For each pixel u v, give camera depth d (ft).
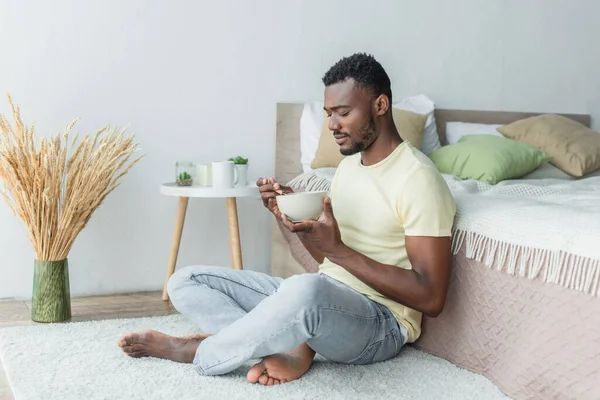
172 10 9.76
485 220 5.91
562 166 10.32
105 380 5.64
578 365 4.90
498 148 9.58
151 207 9.89
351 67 5.75
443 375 5.85
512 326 5.53
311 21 10.55
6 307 8.82
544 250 5.24
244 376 5.74
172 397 5.26
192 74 9.95
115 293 9.79
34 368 5.95
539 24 12.01
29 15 9.03
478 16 11.58
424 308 5.64
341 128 5.82
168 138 9.90
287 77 10.50
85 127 9.43
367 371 5.90
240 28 10.16
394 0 11.02
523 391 5.30
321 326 5.33
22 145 7.70
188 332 7.38
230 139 10.26
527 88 12.05
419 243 5.64
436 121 11.25
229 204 9.25
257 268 10.64
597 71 12.51
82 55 9.33
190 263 10.21
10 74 9.00
